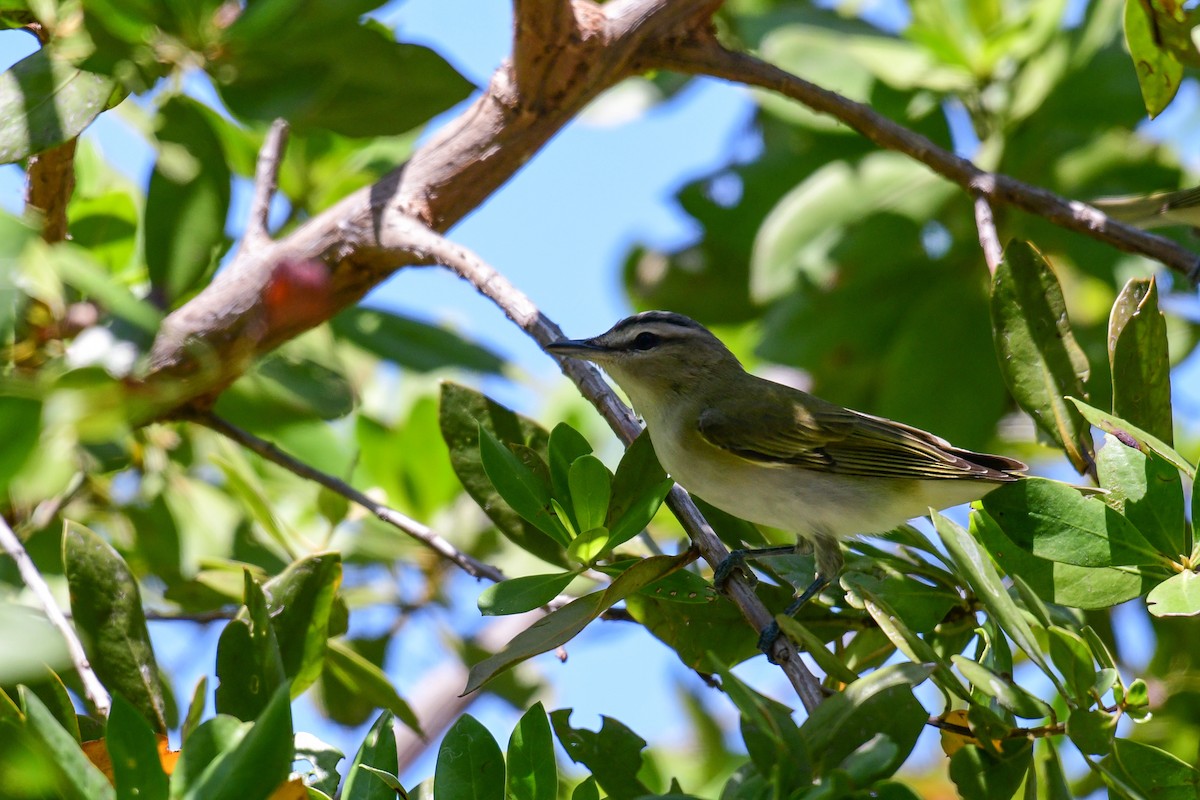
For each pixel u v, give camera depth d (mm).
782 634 7410
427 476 12320
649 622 8406
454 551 9023
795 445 10523
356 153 11984
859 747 5566
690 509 8375
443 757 6340
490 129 9398
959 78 12914
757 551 9703
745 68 9758
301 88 6520
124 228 10297
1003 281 8688
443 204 9367
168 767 5902
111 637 7383
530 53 9156
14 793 5148
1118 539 6957
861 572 8750
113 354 5676
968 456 10773
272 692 6637
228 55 6445
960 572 6785
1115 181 13094
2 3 7355
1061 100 12547
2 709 5629
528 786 6246
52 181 8273
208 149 7398
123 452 9289
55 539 10250
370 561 12070
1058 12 12602
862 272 13133
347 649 8992
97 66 6414
